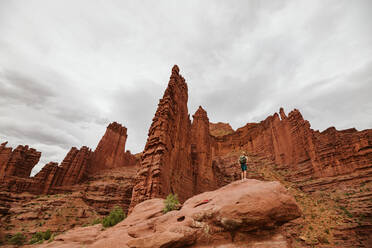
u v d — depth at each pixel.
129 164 125.19
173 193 40.00
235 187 10.55
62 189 79.12
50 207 61.81
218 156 126.50
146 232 11.14
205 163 72.69
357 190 49.53
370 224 37.16
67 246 15.05
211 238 8.91
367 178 51.50
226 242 8.68
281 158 82.94
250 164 94.38
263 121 114.00
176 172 46.84
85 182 87.69
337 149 63.28
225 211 8.86
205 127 85.88
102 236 13.84
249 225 8.48
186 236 9.01
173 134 46.38
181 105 59.78
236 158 109.38
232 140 135.62
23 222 53.75
